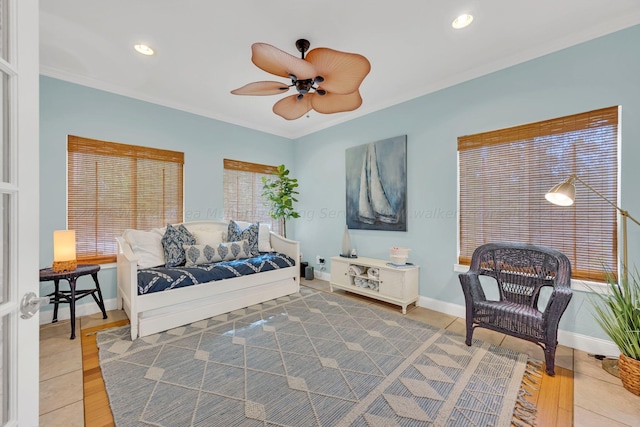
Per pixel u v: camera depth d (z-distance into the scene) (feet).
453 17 6.37
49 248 8.62
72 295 7.52
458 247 9.27
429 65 8.48
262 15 6.26
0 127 2.24
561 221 7.34
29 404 2.42
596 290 6.73
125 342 7.16
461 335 7.73
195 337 7.50
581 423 4.51
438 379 5.66
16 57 2.32
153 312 7.77
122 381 5.52
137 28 6.70
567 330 7.19
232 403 4.93
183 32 6.86
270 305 10.12
